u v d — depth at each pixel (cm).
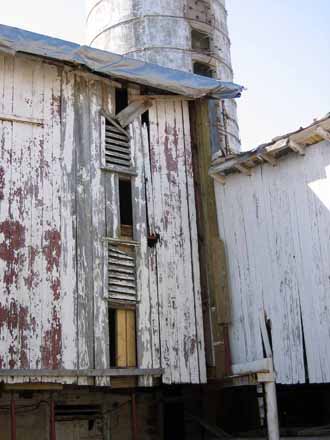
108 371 1357
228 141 2086
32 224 1367
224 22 2333
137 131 1570
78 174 1454
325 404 1681
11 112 1412
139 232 1496
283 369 1404
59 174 1430
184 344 1480
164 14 2181
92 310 1383
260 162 1529
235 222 1574
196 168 1655
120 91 1603
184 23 2188
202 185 1636
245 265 1532
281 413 1730
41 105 1454
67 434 1538
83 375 1328
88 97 1523
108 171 1498
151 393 1675
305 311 1379
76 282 1381
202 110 1686
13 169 1380
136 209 1510
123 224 1530
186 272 1538
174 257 1532
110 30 2233
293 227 1436
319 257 1367
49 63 1487
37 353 1302
